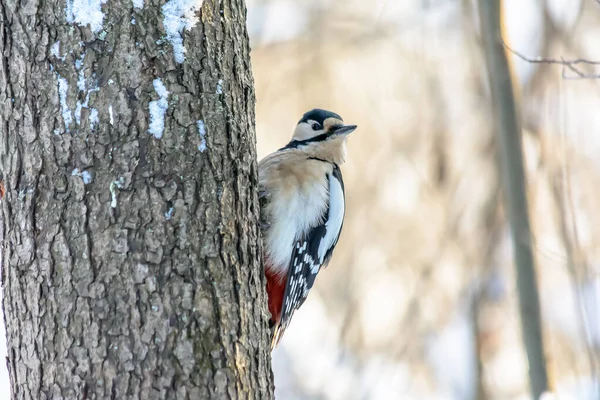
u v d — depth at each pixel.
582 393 11.35
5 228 6.27
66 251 6.04
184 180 6.25
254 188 6.92
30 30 6.21
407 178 13.98
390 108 14.13
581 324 10.95
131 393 5.89
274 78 14.49
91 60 6.18
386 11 14.39
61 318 5.99
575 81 12.78
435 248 13.88
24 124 6.20
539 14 12.81
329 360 14.47
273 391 6.73
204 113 6.41
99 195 6.07
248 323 6.45
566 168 11.64
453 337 14.09
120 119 6.15
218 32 6.62
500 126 11.42
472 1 13.75
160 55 6.30
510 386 14.06
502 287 13.98
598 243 12.79
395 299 14.02
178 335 6.03
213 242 6.28
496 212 13.70
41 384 6.00
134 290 6.00
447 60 13.91
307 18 14.69
